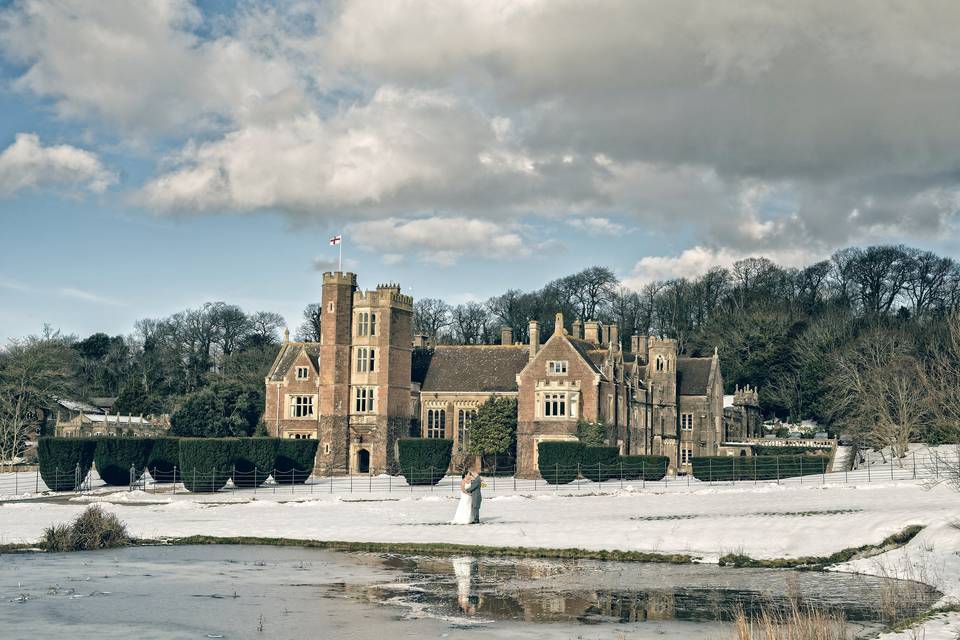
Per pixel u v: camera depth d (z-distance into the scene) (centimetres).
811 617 2412
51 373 10688
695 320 14600
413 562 3731
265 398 10444
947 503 4806
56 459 7162
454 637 2458
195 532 4628
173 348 16112
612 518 4891
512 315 15175
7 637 2456
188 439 7000
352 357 9300
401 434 9300
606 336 10706
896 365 8650
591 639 2434
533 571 3497
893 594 2944
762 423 11456
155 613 2748
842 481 6412
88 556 3931
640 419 9544
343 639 2436
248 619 2670
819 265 14038
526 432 8662
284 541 4306
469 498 4775
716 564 3656
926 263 13138
